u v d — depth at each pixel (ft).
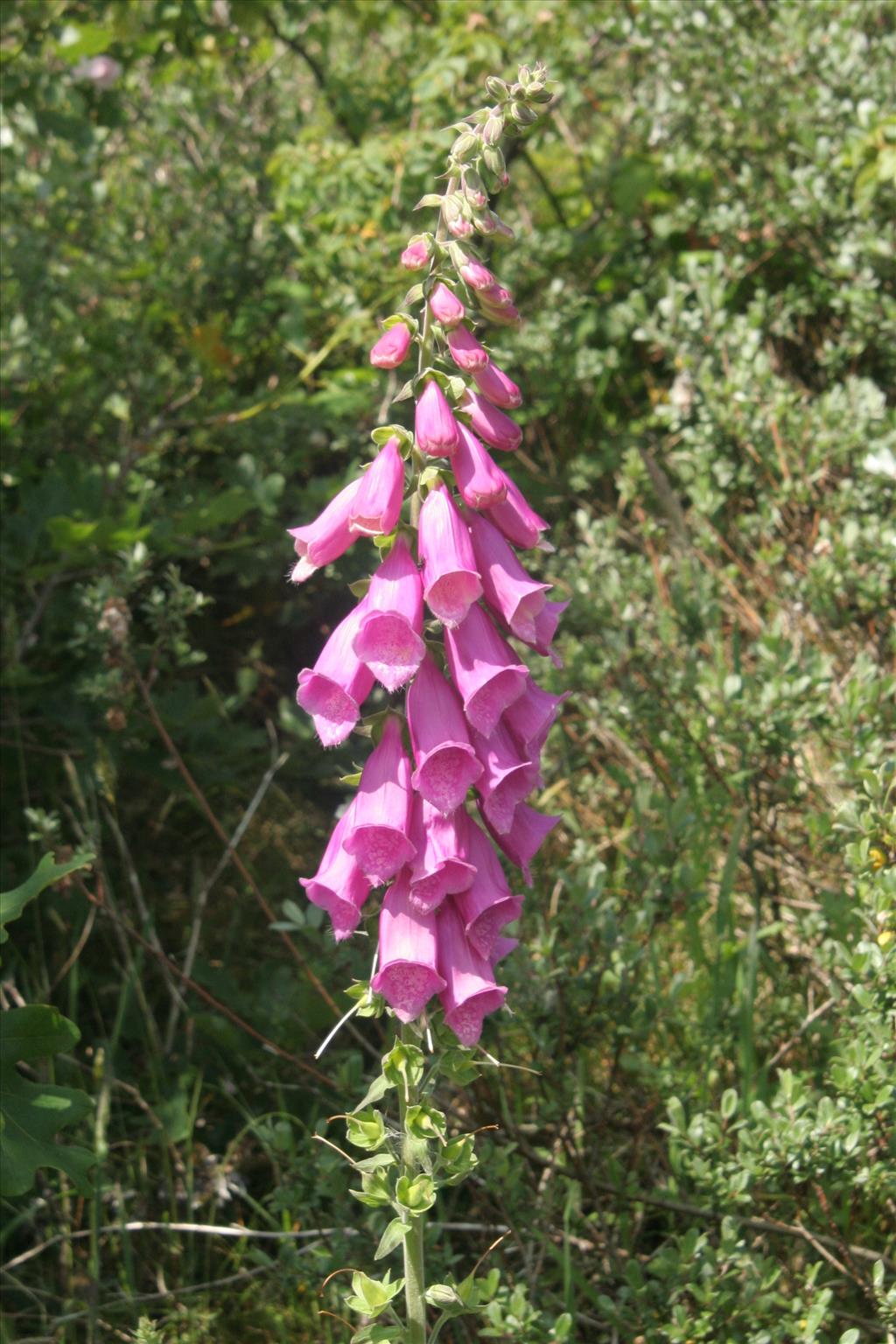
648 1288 2.83
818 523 4.41
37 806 4.38
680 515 4.59
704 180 5.80
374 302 5.43
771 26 5.46
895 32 5.66
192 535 4.91
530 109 2.20
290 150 5.51
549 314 5.52
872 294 4.96
